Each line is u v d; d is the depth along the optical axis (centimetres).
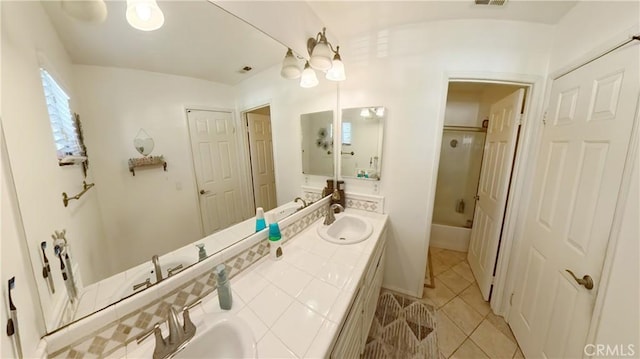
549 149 136
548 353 122
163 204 87
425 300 197
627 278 83
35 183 53
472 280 224
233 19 100
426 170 179
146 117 80
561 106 129
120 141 73
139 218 79
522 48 147
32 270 52
